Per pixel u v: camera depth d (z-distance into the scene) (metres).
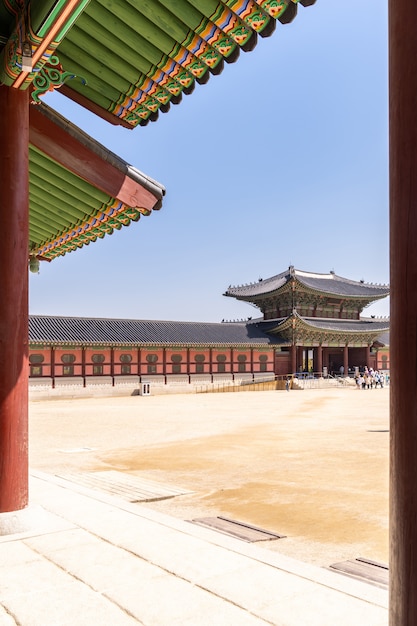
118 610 4.15
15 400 6.14
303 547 7.74
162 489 11.48
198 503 10.47
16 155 6.14
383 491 11.38
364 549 7.64
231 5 4.94
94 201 8.88
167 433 22.31
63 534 6.14
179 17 5.35
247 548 5.73
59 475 13.06
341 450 17.17
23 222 6.22
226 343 61.06
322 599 4.37
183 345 57.41
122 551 5.56
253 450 17.38
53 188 9.06
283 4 4.81
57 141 6.97
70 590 4.54
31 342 47.75
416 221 1.76
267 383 63.41
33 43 5.14
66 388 49.50
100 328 55.53
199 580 4.77
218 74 6.08
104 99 7.53
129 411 34.28
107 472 13.41
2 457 6.08
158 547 5.70
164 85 6.75
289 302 72.69
